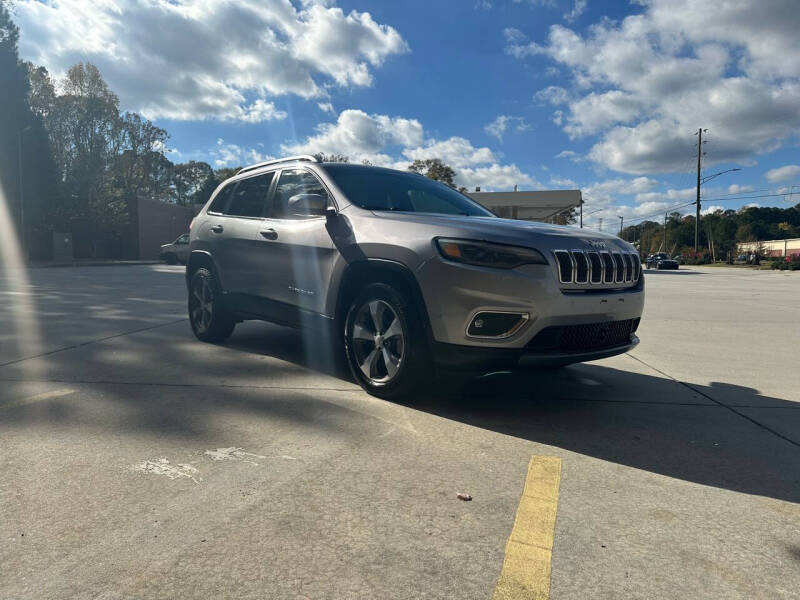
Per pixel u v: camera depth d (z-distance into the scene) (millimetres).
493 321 3254
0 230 33375
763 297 13617
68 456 2648
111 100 46156
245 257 4980
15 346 5406
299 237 4379
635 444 2986
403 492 2342
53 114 43844
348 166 4715
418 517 2127
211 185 71875
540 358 3240
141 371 4414
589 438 3070
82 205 39562
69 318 7438
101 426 3076
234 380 4164
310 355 5109
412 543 1942
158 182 71250
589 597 1662
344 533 1999
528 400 3818
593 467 2662
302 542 1935
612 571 1801
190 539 1937
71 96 44594
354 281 3943
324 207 4082
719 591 1706
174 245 30438
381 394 3693
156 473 2473
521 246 3234
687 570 1818
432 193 4855
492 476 2529
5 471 2467
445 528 2049
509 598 1651
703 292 15430
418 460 2699
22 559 1796
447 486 2410
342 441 2934
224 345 5555
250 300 4969
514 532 2033
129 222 42781
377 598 1638
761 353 5797
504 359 3238
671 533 2055
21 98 34000
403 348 3510
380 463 2650
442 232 3438
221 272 5309
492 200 41062
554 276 3242
